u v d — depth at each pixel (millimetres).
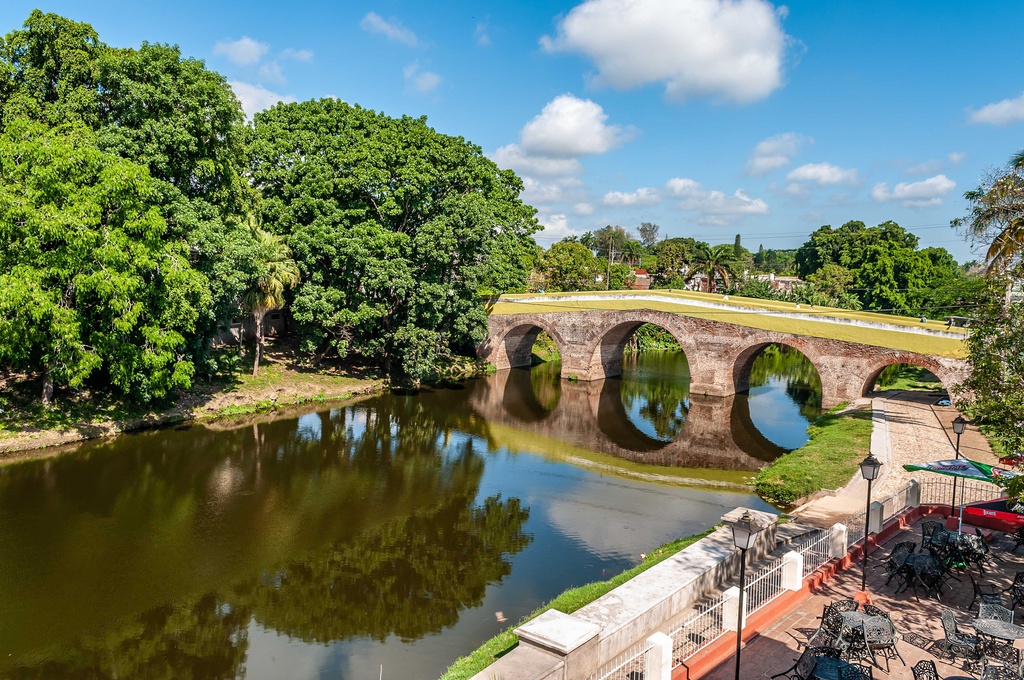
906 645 10758
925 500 18828
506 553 18422
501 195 48719
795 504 22000
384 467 26312
